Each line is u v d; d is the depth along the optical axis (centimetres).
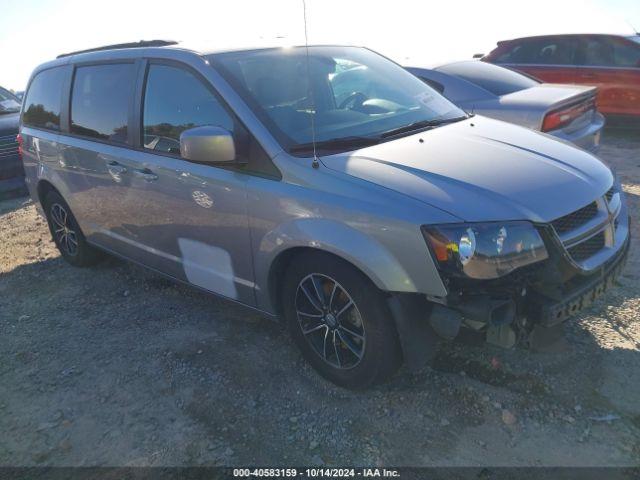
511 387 289
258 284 316
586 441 252
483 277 241
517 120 558
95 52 431
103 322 398
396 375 305
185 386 314
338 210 264
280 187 286
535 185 266
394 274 250
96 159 408
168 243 372
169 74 353
